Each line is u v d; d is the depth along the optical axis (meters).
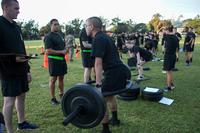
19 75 4.01
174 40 6.96
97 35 3.79
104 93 3.63
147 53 8.82
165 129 4.55
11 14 3.82
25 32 53.31
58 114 5.27
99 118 2.93
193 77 9.23
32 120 4.94
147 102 6.06
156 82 8.38
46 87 7.71
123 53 17.86
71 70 11.13
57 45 5.59
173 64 7.13
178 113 5.36
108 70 3.87
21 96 4.40
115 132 4.39
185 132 4.45
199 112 5.42
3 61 3.83
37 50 23.19
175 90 7.25
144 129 4.53
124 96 6.15
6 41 3.81
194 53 19.75
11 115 4.03
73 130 4.50
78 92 3.00
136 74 9.61
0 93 6.93
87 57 6.60
